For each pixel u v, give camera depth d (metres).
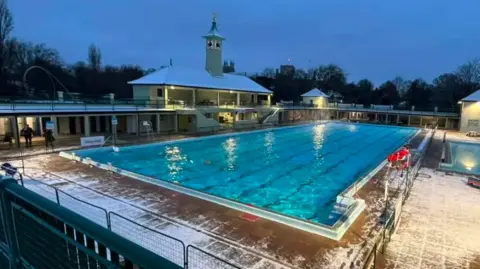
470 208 9.70
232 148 23.48
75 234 2.01
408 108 49.44
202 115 31.00
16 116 18.70
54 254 2.24
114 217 8.16
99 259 1.80
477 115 34.56
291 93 72.38
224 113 37.94
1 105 20.52
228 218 8.33
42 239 2.33
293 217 8.25
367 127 41.34
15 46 47.28
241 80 44.12
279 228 7.75
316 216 10.66
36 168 13.92
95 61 63.97
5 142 20.69
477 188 12.02
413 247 7.04
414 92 66.00
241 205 9.17
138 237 6.93
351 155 21.44
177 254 6.15
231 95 41.78
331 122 47.50
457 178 13.59
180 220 8.13
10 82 43.38
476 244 7.25
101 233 1.65
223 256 6.27
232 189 13.57
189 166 17.52
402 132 35.69
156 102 29.61
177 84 30.81
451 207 9.77
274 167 17.67
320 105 55.12
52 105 21.66
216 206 9.26
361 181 12.27
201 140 26.02
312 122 45.31
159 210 8.84
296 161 19.33
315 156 21.00
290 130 36.06
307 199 12.39
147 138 24.81
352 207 9.03
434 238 7.53
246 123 37.66
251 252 6.48
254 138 29.00
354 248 6.80
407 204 10.01
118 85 56.69
